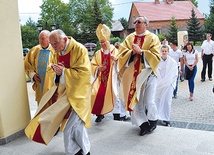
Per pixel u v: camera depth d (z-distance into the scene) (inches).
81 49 136.1
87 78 135.6
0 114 161.9
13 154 151.7
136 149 150.1
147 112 169.5
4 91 163.5
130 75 171.5
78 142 134.3
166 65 207.9
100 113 192.5
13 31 167.0
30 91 416.2
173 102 302.5
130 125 187.3
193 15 1546.5
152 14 1899.6
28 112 179.2
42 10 1907.0
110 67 194.9
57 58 142.8
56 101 138.9
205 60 408.5
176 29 1486.2
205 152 141.9
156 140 159.9
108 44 198.8
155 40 166.2
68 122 133.1
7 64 164.6
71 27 1849.2
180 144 152.9
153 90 167.6
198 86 380.2
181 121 219.6
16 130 171.6
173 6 1946.4
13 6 165.9
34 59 178.9
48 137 137.3
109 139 165.2
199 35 1534.2
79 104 133.0
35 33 1524.4
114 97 192.9
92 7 1557.6
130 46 172.1
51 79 160.6
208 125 203.8
